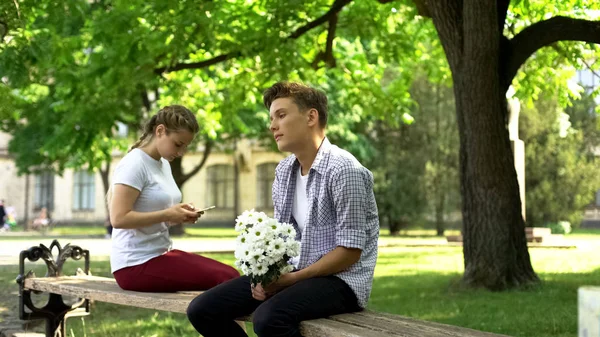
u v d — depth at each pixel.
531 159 31.31
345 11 14.97
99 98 16.14
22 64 10.60
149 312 8.46
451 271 13.54
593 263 15.01
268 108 4.13
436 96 32.94
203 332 4.08
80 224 54.09
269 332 3.62
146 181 5.01
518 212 10.20
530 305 8.59
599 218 42.06
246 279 4.09
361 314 3.84
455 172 32.94
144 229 5.06
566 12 13.88
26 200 45.53
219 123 19.52
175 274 4.96
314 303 3.71
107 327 7.38
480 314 8.02
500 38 10.33
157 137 5.07
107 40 13.37
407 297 9.66
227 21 13.23
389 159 33.53
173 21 12.54
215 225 50.16
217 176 50.78
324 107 4.09
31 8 11.45
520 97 14.85
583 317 1.97
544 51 14.49
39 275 12.74
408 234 34.59
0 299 9.48
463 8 9.95
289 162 4.18
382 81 31.62
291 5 12.62
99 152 28.16
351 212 3.83
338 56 17.59
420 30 16.34
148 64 13.51
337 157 3.94
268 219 3.84
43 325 7.48
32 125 33.06
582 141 33.06
